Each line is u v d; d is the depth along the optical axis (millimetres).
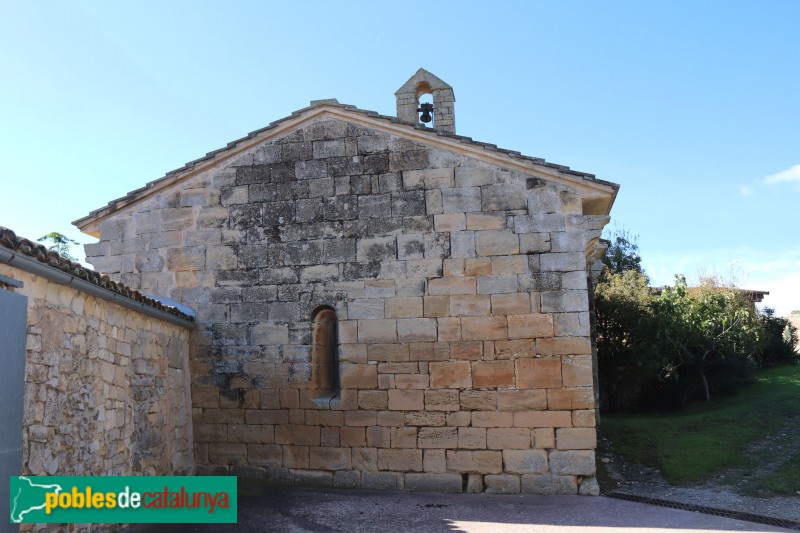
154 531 9695
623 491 11758
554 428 11773
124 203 14070
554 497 11414
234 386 13117
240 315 13312
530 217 12453
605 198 12445
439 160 12953
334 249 13109
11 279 6875
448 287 12508
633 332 22469
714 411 18625
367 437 12414
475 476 11914
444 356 12328
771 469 12273
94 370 8883
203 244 13680
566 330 11992
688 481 12164
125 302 9656
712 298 21734
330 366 13562
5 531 6438
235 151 13789
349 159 13352
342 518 10281
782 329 26094
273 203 13539
